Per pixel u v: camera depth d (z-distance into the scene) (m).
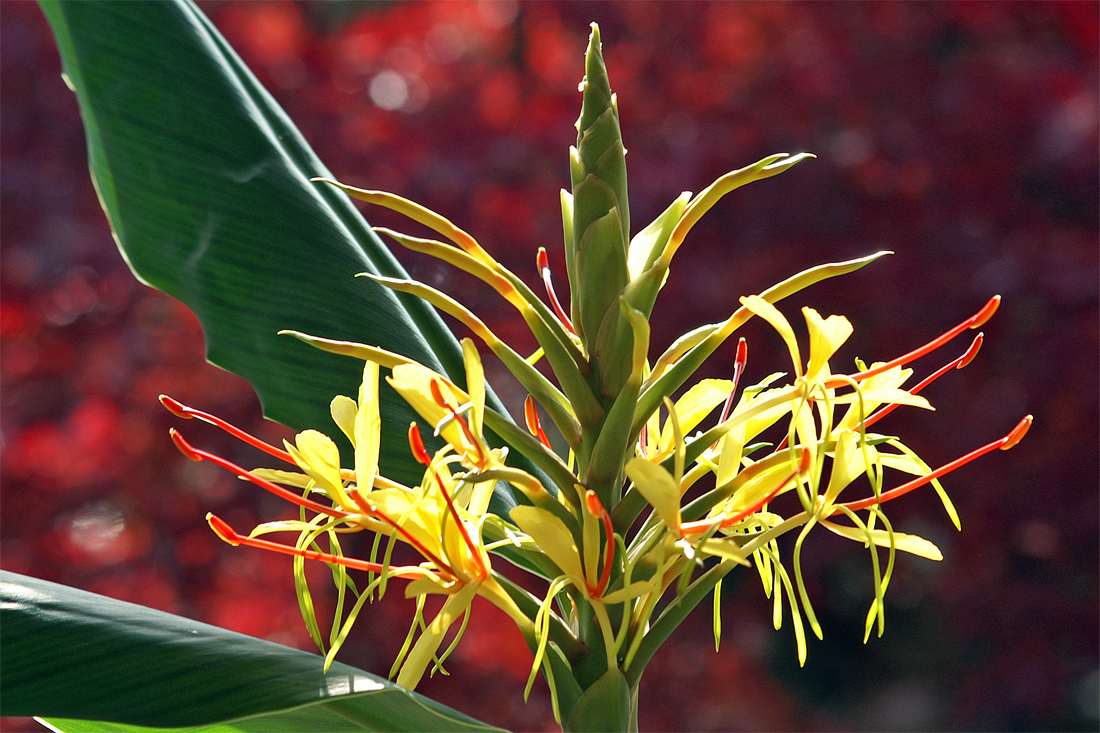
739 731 4.38
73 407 4.32
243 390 4.21
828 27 4.49
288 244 1.48
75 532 4.11
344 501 0.89
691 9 4.70
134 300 4.34
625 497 0.94
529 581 3.97
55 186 4.28
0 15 4.47
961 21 4.45
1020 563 4.32
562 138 4.39
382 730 0.96
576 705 0.92
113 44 1.61
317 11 5.80
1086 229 4.12
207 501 4.09
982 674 4.30
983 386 4.05
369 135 4.53
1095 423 3.80
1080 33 4.32
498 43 5.26
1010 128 4.10
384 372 1.40
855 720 5.96
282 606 3.88
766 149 4.27
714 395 1.04
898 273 4.04
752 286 3.99
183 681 0.79
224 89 1.65
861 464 0.91
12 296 4.29
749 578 4.63
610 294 0.98
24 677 0.79
